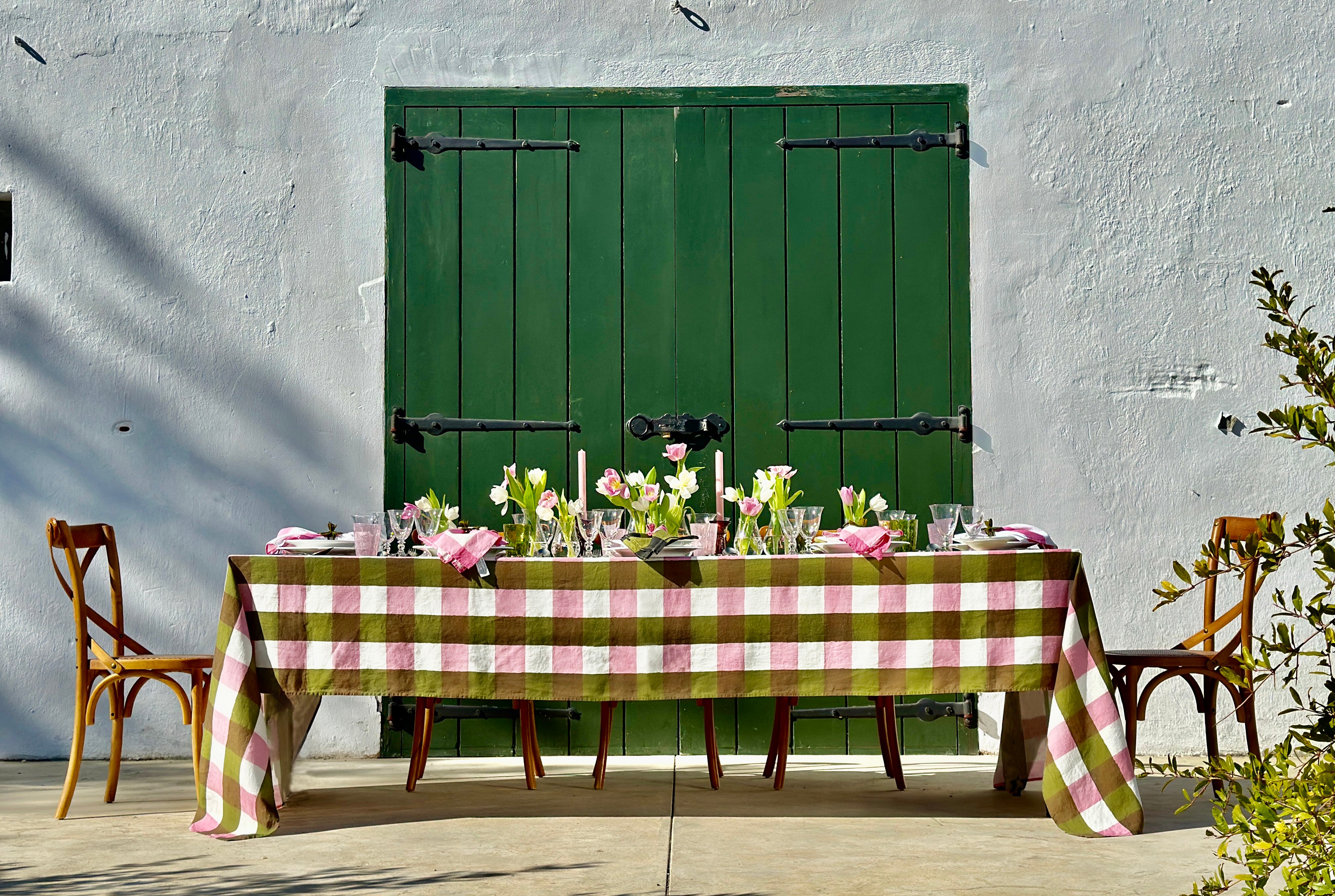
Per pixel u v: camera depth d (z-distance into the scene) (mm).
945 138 4332
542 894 2541
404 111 4352
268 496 4305
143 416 4309
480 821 3248
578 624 3053
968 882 2635
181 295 4336
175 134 4359
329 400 4320
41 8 4379
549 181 4336
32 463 4297
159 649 4262
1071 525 4285
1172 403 4309
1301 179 4348
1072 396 4305
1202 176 4348
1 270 4457
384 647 3062
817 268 4312
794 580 3062
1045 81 4359
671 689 3043
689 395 4301
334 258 4344
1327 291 4320
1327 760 1825
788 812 3365
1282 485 4285
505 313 4316
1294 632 4246
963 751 4242
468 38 4375
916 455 4277
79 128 4355
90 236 4340
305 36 4379
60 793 3674
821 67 4363
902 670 3045
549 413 4305
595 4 4375
